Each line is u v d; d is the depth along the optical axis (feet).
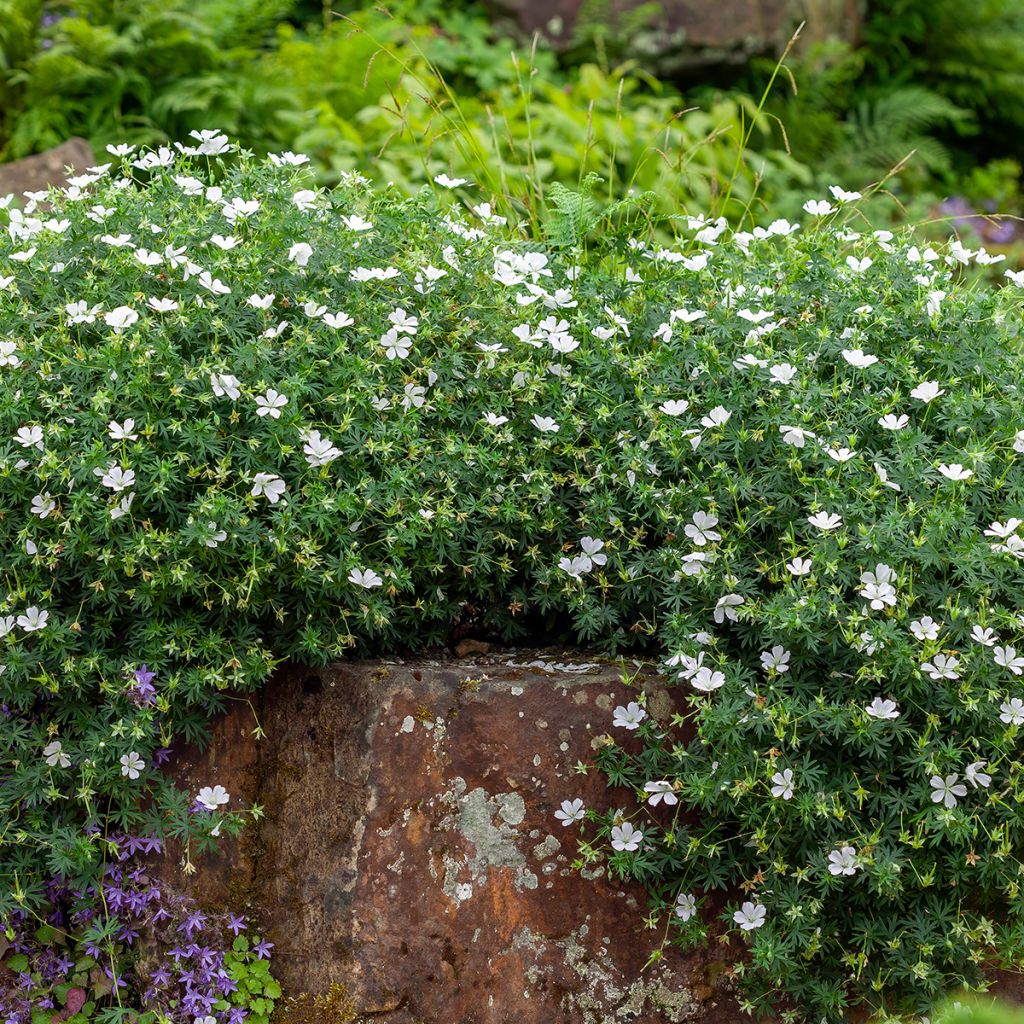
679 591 9.18
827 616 8.52
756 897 8.57
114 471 8.22
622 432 9.70
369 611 8.96
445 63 23.76
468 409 9.77
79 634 8.75
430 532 9.23
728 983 9.02
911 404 9.76
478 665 9.45
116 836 9.02
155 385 8.66
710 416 9.30
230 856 9.19
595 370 10.00
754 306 10.19
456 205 11.40
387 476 9.13
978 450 9.09
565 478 9.64
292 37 23.81
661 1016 8.95
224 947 9.05
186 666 8.88
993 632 8.55
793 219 20.52
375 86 21.01
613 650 9.63
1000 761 8.32
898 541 8.71
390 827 8.76
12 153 18.69
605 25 25.26
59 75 18.71
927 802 8.29
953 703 8.33
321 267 9.79
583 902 8.92
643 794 8.60
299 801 9.09
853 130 25.66
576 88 22.16
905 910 8.63
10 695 8.57
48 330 9.20
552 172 19.13
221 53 19.94
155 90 19.63
